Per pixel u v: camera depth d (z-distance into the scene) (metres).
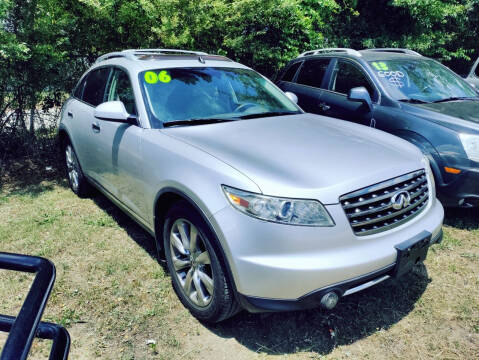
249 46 7.28
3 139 6.09
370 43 10.13
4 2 4.95
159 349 2.53
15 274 3.28
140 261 3.47
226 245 2.33
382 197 2.47
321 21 8.88
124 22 6.09
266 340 2.60
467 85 5.32
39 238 3.85
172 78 3.54
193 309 2.76
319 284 2.23
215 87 3.64
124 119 3.23
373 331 2.68
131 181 3.31
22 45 5.01
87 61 6.58
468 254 3.57
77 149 4.48
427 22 10.11
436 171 4.03
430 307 2.89
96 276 3.26
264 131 3.07
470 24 11.19
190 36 6.31
